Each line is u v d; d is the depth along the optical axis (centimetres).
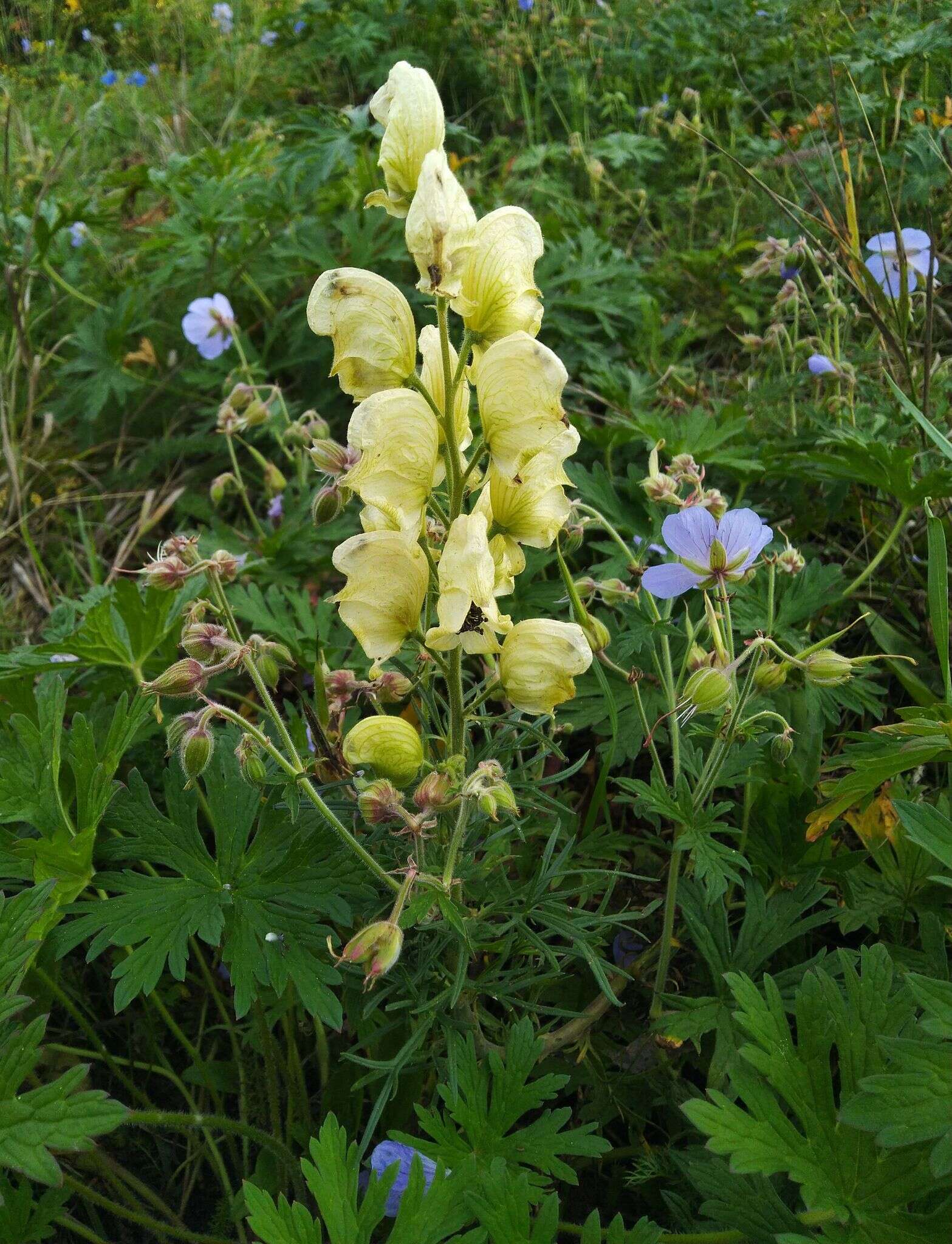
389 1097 26
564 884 36
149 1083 40
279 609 48
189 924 30
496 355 23
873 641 49
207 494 67
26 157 105
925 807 25
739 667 42
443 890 26
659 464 53
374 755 26
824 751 44
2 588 63
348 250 73
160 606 42
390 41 115
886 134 74
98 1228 35
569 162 94
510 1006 30
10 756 33
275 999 34
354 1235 24
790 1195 28
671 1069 34
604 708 42
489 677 30
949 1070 23
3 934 27
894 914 36
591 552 52
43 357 81
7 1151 24
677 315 77
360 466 23
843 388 55
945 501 49
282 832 31
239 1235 34
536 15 110
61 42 163
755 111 91
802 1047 26
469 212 22
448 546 23
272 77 130
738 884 36
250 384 61
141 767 43
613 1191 34
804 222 71
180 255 75
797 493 52
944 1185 24
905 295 50
